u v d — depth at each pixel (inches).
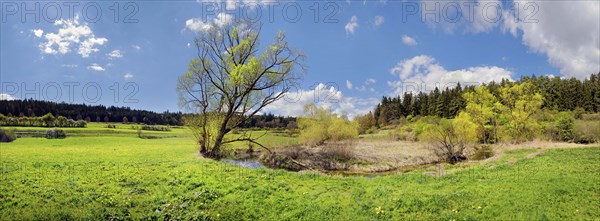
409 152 1862.7
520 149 1536.7
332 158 1621.6
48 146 1690.5
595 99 3806.6
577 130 2063.2
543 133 2263.8
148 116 6254.9
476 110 2417.6
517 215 456.1
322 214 519.5
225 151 1604.3
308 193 637.9
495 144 2271.2
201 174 772.0
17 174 730.8
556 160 946.7
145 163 954.1
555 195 538.9
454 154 1729.8
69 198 567.2
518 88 2336.4
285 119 3604.8
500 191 581.3
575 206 489.7
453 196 558.6
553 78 4276.6
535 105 2261.3
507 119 2421.3
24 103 5265.8
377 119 5447.8
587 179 642.2
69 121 4217.5
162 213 526.0
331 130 2177.7
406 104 5679.1
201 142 1355.8
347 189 676.1
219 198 596.7
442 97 4726.9
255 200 592.4
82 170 823.1
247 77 1264.8
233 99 1294.3
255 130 3038.9
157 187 664.4
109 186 661.9
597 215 455.2
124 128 4180.6
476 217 464.1
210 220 508.4
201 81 1333.7
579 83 4008.4
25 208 515.8
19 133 2822.3
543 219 436.1
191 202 572.7
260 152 1959.9
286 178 767.7
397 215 499.5
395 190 639.1
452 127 2100.1
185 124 1397.6
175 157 1162.6
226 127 1386.6
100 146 1758.1
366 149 1961.1
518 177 704.4
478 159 1582.2
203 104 1330.0
